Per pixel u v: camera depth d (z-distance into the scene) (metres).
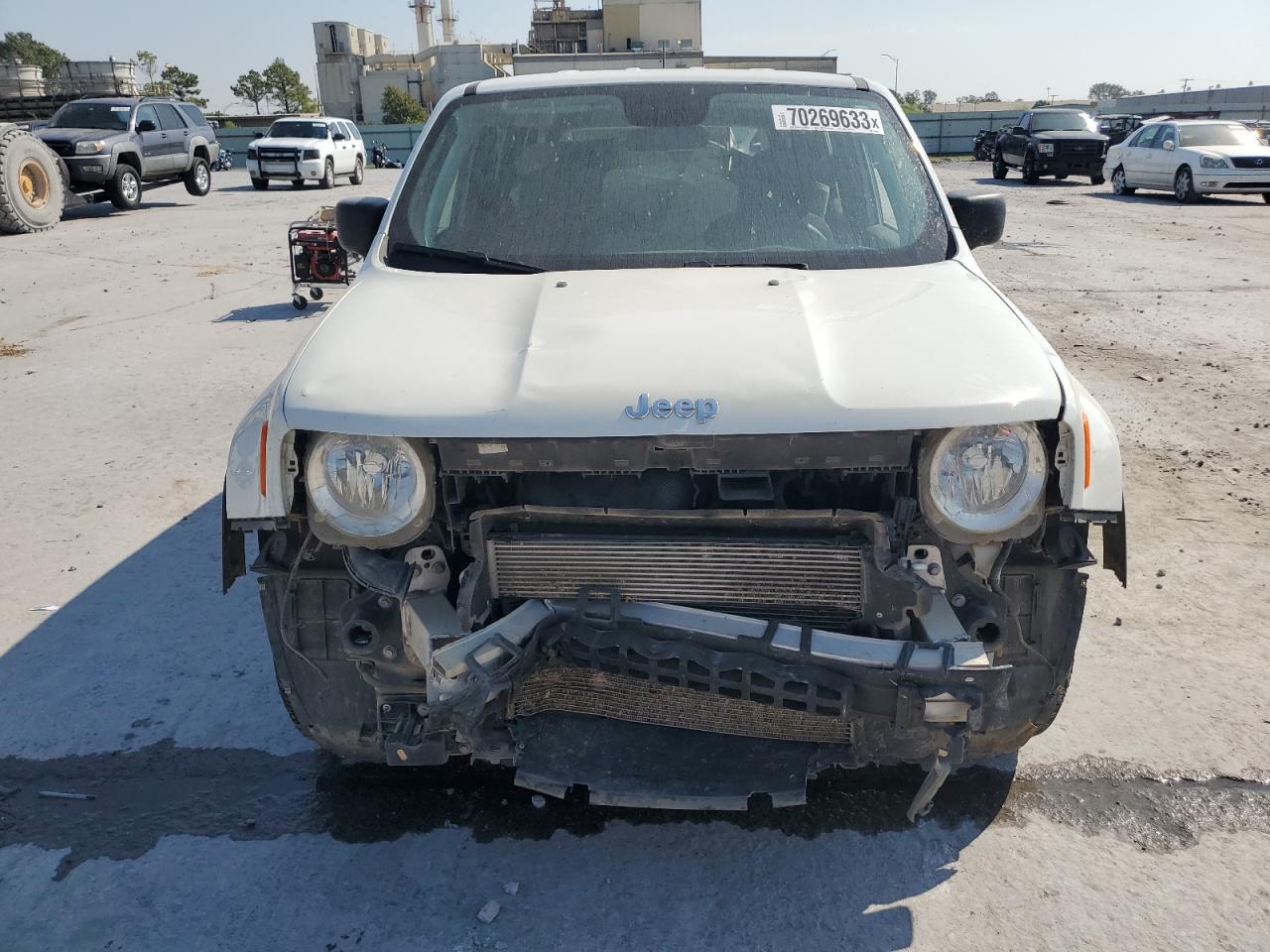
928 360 2.39
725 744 2.48
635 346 2.44
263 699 3.53
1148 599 4.17
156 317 9.89
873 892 2.62
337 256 9.95
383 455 2.31
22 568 4.56
